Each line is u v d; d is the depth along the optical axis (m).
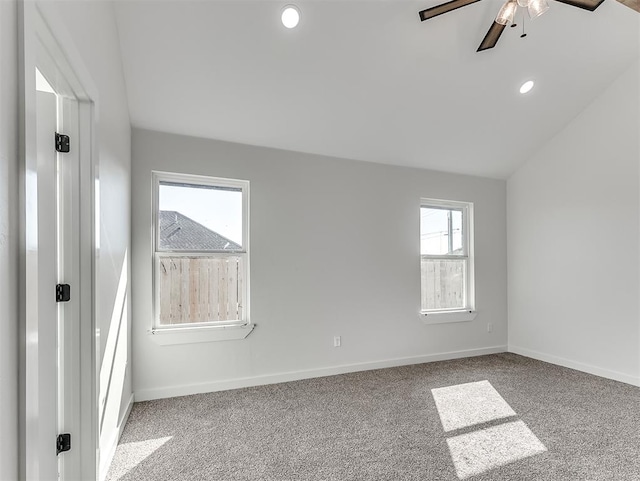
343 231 3.69
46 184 1.50
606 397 2.98
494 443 2.24
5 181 0.88
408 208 4.02
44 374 1.49
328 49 2.62
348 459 2.06
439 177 4.20
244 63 2.62
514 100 3.39
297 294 3.47
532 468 1.97
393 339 3.89
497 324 4.48
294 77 2.78
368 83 2.94
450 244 4.36
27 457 0.95
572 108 3.68
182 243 3.15
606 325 3.52
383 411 2.70
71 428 1.63
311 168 3.57
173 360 3.00
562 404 2.83
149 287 2.95
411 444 2.23
